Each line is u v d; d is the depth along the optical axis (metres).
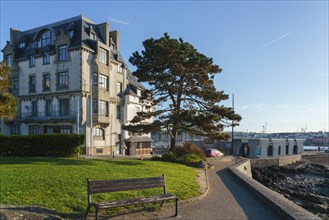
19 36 40.41
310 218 6.60
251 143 56.22
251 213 7.91
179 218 7.12
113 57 37.53
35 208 6.78
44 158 17.61
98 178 10.36
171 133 22.52
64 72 33.28
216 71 22.05
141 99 22.62
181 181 11.90
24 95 36.22
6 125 38.16
